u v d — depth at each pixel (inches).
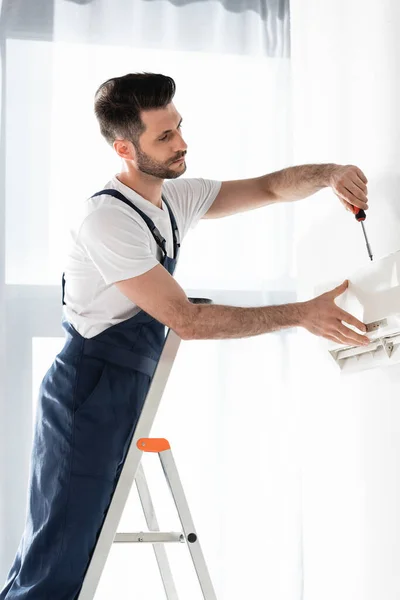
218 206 91.5
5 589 79.4
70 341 83.0
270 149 114.7
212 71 115.1
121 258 77.6
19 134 109.7
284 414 112.7
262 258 114.8
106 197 81.5
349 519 100.1
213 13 116.0
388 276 75.5
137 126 80.3
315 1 111.9
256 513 111.3
